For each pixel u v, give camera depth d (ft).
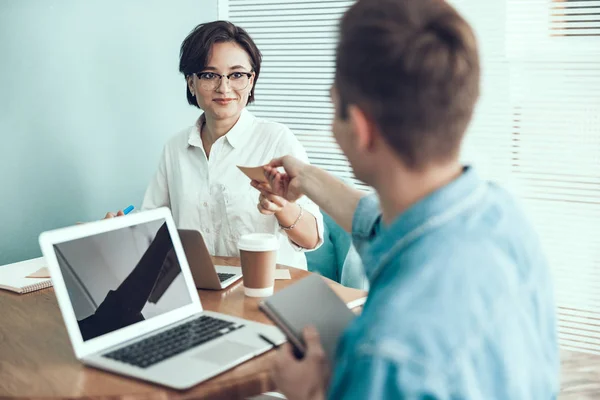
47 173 8.22
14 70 7.72
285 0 10.73
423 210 2.65
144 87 9.29
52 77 8.12
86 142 8.63
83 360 4.31
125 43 8.94
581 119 9.39
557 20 9.28
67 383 4.04
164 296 4.93
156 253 5.02
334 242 8.52
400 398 2.23
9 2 7.57
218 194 7.62
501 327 2.45
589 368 9.56
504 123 9.75
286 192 5.38
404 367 2.24
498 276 2.51
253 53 7.49
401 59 2.57
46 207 8.27
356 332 2.50
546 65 9.41
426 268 2.46
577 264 9.76
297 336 3.59
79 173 8.59
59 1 8.07
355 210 4.23
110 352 4.39
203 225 7.72
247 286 5.65
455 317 2.35
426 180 2.74
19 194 7.96
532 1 9.33
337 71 2.80
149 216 5.12
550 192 9.70
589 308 9.80
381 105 2.64
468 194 2.70
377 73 2.61
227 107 7.41
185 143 7.91
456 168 2.83
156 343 4.53
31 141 8.00
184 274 5.15
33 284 6.00
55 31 8.08
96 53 8.59
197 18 10.12
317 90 10.84
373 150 2.79
